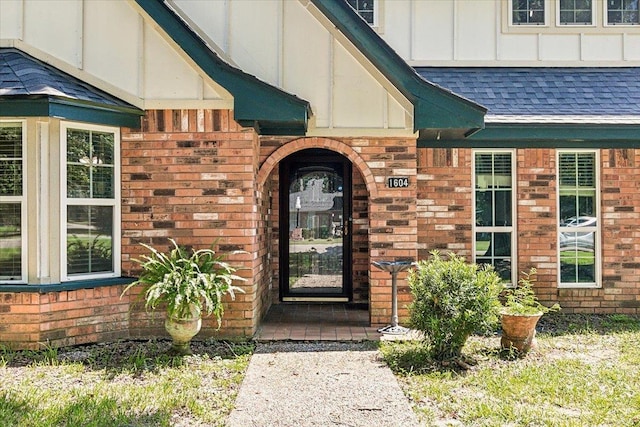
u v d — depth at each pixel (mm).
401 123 7570
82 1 6754
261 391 4969
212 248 6918
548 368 5668
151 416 4312
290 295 9773
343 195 9836
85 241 6676
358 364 5844
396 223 7602
